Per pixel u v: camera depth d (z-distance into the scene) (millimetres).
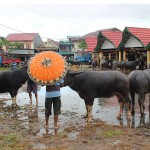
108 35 38562
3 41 62375
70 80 9852
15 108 12766
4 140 7914
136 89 10391
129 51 36312
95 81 9961
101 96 10258
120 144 7559
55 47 71188
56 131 8945
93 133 8602
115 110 12148
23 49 64000
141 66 30250
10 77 12633
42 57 8648
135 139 7992
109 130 8867
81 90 10055
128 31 32969
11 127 9469
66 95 16875
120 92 10164
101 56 40500
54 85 8992
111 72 10219
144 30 33438
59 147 7371
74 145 7547
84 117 10844
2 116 11156
